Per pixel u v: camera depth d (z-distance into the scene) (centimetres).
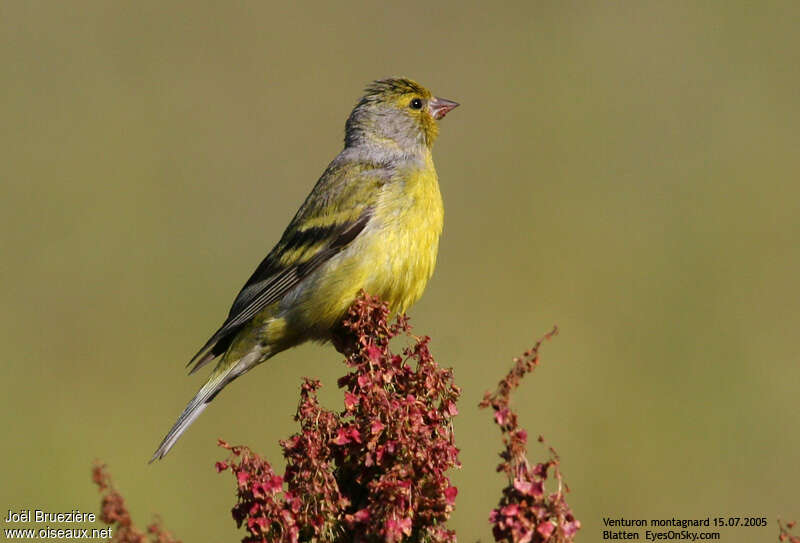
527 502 753
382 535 808
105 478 726
